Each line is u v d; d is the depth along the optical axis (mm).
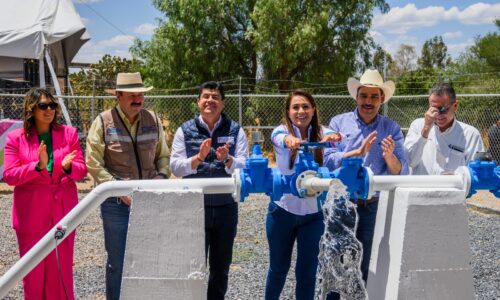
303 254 3459
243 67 20750
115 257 3535
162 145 3977
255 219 8094
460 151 4047
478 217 8438
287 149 3406
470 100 16094
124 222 3527
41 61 12812
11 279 2350
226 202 3582
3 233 7273
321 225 3441
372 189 2381
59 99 12367
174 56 19672
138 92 3648
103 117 3725
